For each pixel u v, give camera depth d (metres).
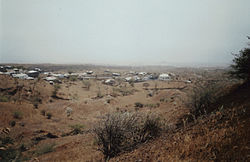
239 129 2.44
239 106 3.63
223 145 2.21
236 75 6.25
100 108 35.84
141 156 3.12
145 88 71.62
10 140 9.88
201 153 2.25
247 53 5.72
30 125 22.00
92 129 4.60
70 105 36.84
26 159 7.79
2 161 6.94
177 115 7.64
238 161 1.80
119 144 4.33
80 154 6.27
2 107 24.73
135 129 4.53
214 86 6.76
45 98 43.31
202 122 3.71
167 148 2.97
